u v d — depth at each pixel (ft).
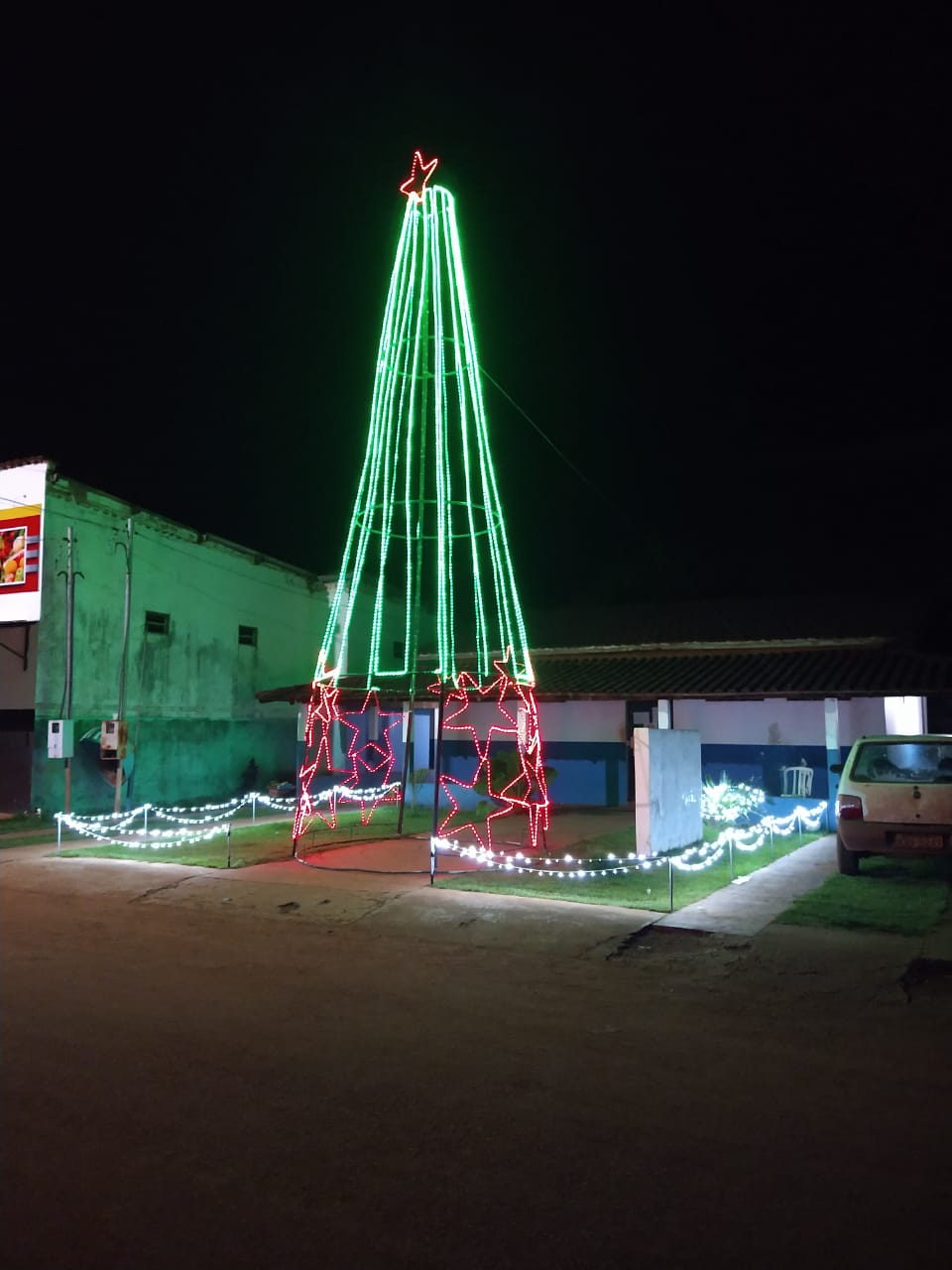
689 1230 11.60
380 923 30.07
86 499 64.03
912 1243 11.35
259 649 79.10
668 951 26.53
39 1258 10.94
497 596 65.67
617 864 40.52
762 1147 13.99
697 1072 17.20
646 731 41.27
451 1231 11.55
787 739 62.75
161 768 69.10
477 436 51.78
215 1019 20.26
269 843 48.42
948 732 63.05
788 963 24.89
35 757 59.93
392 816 62.13
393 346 50.31
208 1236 11.43
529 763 58.54
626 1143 14.10
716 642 71.00
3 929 29.68
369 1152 13.74
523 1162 13.44
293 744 82.43
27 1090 16.11
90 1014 20.58
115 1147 13.88
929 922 29.30
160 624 69.82
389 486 52.70
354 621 87.81
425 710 74.43
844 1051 18.40
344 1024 19.95
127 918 31.27
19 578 61.26
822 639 68.18
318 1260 10.91
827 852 45.44
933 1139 14.32
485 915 30.81
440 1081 16.61
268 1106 15.42
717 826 55.57
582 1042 18.88
